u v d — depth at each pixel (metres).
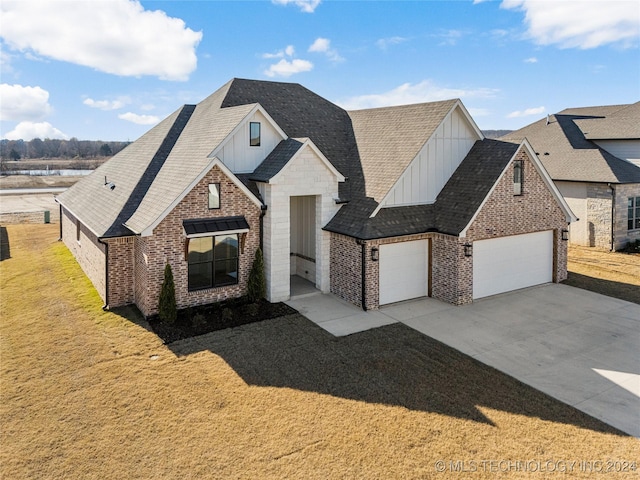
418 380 12.30
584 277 22.58
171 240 16.25
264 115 19.27
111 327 15.74
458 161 20.45
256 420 10.52
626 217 28.56
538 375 12.61
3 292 19.75
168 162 20.80
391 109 22.70
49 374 12.61
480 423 10.38
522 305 18.38
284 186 17.98
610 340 14.93
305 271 21.44
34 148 177.12
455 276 18.17
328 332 15.48
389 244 18.09
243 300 17.91
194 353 13.88
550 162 32.31
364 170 20.48
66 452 9.45
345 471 8.89
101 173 27.09
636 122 31.22
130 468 9.00
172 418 10.61
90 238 20.67
